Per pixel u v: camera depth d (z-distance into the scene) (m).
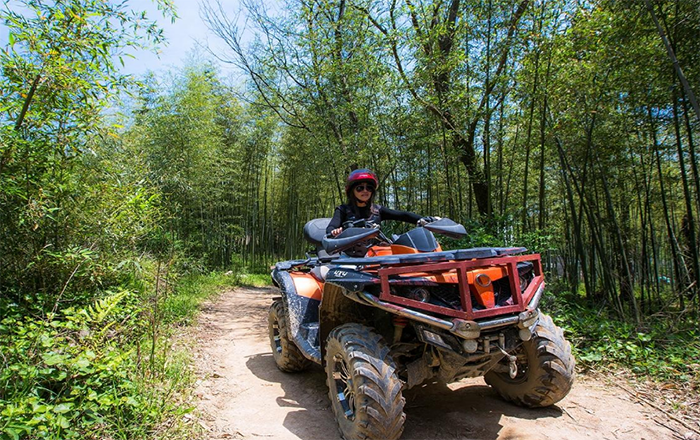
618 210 7.16
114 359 2.61
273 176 14.46
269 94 8.55
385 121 6.66
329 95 7.04
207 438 2.41
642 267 6.50
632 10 4.54
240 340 4.74
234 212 12.96
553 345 2.64
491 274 2.36
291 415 2.78
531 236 5.52
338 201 14.72
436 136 6.30
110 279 4.51
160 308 4.76
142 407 2.46
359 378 2.17
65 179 3.61
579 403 2.93
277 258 15.22
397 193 7.86
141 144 8.15
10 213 3.30
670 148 5.62
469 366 2.31
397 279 2.22
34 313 3.41
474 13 5.89
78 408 2.29
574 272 5.88
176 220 8.55
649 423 2.64
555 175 7.58
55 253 3.61
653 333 4.18
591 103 5.23
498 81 5.97
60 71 2.79
